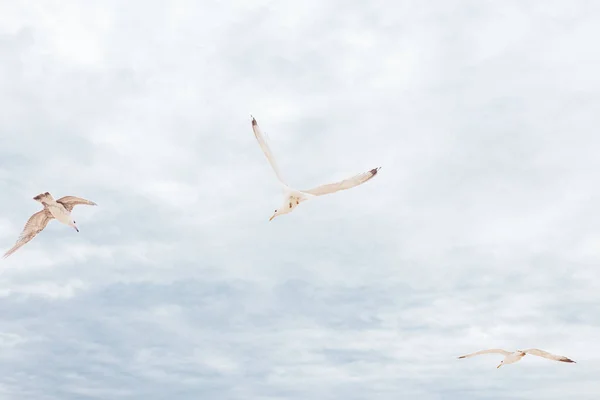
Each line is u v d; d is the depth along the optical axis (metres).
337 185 12.23
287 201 12.34
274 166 12.68
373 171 11.92
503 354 18.70
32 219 16.11
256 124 12.43
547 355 19.00
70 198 16.08
